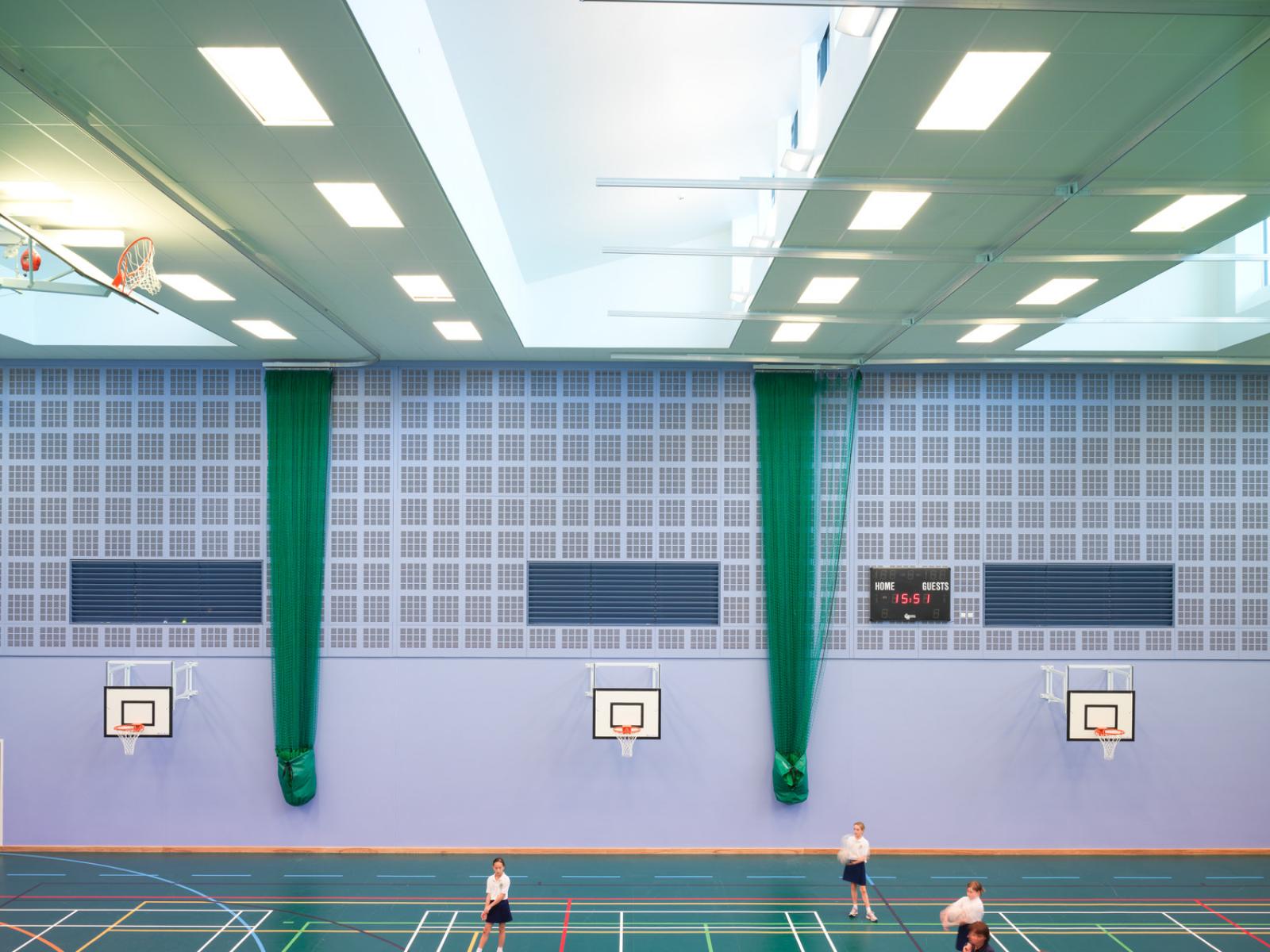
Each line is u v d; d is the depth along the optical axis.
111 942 14.80
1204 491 20.30
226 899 16.70
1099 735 19.61
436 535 20.11
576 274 19.27
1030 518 20.28
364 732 19.73
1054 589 20.19
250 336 17.86
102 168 9.83
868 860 19.28
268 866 18.56
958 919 13.41
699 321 19.30
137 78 8.00
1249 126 9.12
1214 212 11.46
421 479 20.17
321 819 19.55
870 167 10.31
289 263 13.54
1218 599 20.19
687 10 9.87
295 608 19.61
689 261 19.28
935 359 19.62
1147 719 19.94
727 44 10.88
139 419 20.11
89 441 20.09
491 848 19.55
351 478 20.16
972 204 11.27
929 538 20.25
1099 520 20.28
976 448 20.25
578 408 20.34
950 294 14.77
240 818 19.48
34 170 9.88
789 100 12.77
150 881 17.61
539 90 11.54
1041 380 20.41
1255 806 19.81
